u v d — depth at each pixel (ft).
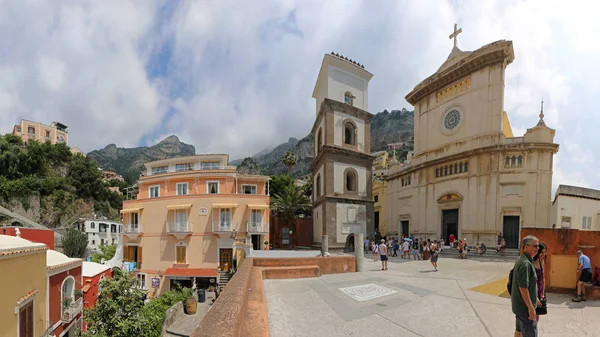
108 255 129.39
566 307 23.44
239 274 20.61
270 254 68.39
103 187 262.88
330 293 26.13
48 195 217.56
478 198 91.61
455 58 109.50
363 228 97.66
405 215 121.49
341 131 97.81
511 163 87.51
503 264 58.90
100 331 43.60
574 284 27.17
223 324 8.27
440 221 103.35
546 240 28.91
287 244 128.98
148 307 62.75
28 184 207.21
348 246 93.35
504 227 86.89
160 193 107.34
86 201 243.81
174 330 56.70
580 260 25.71
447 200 100.73
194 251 95.25
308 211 138.92
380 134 598.75
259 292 21.66
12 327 31.89
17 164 211.82
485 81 95.86
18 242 38.47
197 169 111.45
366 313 20.30
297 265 38.27
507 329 17.61
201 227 95.91
